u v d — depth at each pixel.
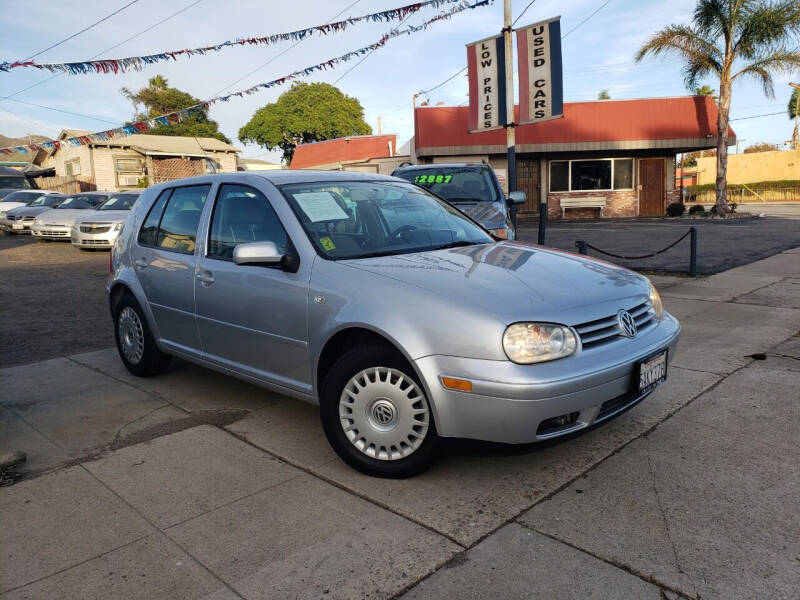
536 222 22.58
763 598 2.27
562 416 2.93
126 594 2.40
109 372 5.24
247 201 4.07
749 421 3.81
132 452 3.66
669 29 20.92
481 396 2.83
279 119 42.62
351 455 3.29
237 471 3.39
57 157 33.72
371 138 33.16
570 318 2.96
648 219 22.08
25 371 5.30
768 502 2.89
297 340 3.54
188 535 2.79
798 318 6.37
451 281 3.14
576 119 22.48
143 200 5.12
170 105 44.22
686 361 5.05
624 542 2.62
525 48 10.41
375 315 3.11
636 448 3.50
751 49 20.33
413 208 4.32
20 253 14.23
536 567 2.48
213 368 4.27
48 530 2.85
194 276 4.25
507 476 3.24
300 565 2.55
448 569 2.49
